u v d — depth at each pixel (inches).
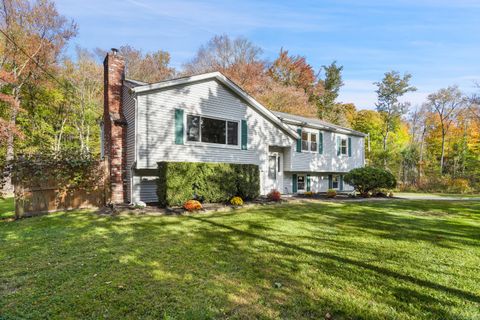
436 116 1347.2
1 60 706.8
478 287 128.9
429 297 118.6
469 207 390.6
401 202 449.1
